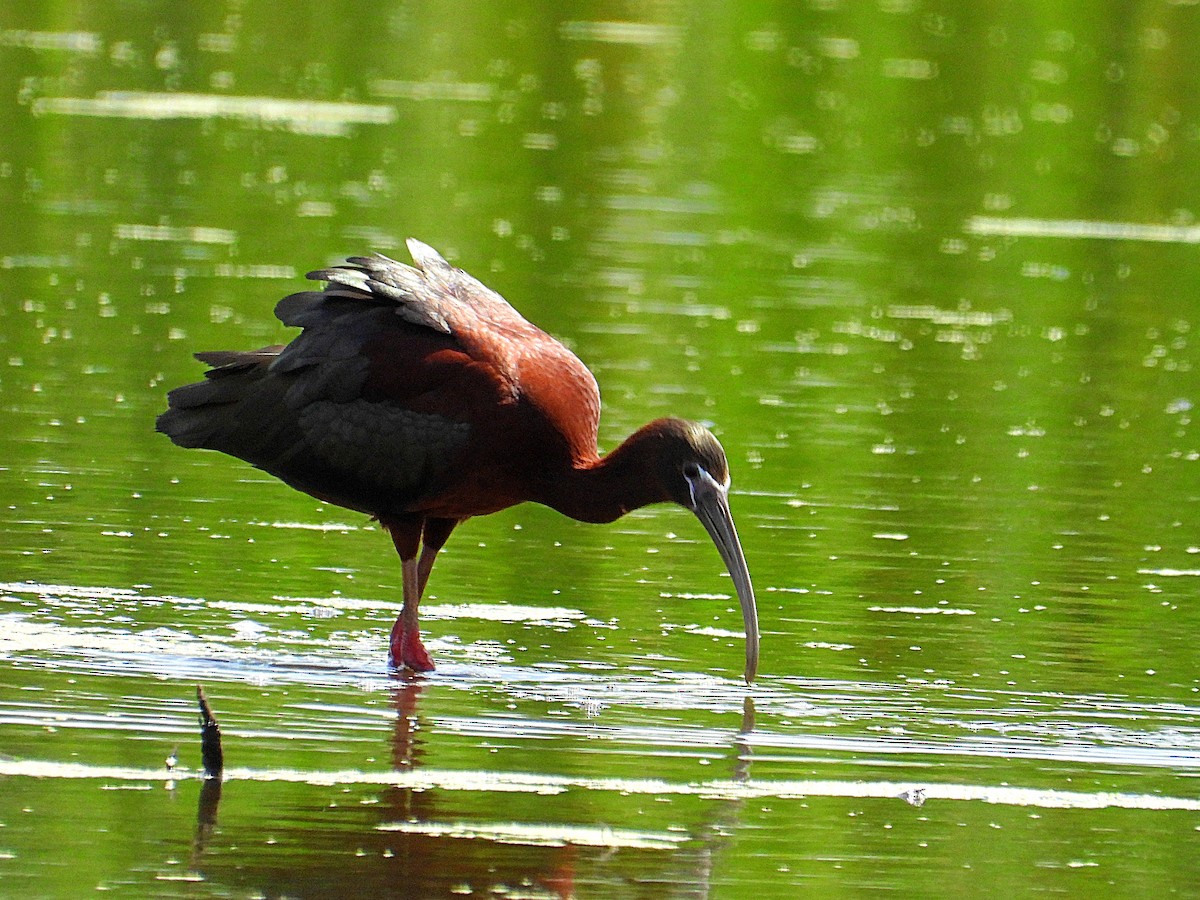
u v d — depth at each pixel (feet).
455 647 40.34
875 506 51.42
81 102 108.17
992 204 98.32
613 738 35.50
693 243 84.53
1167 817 32.94
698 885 29.37
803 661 40.16
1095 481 54.60
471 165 98.53
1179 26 153.58
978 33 149.38
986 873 30.27
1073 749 35.99
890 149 111.24
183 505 48.65
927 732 36.50
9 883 28.35
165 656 38.63
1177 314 77.10
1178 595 45.19
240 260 74.79
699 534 49.24
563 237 83.51
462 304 41.37
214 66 123.13
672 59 135.54
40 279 70.28
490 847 30.35
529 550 47.47
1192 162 112.06
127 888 28.37
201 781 32.45
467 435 39.78
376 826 30.94
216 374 42.52
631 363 64.34
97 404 56.34
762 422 58.85
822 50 141.59
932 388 64.18
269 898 28.22
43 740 33.88
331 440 40.45
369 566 45.44
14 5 139.13
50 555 44.16
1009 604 44.19
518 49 135.95
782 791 33.35
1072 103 127.54
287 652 39.37
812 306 74.69
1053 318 75.31
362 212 85.30
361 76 123.44
